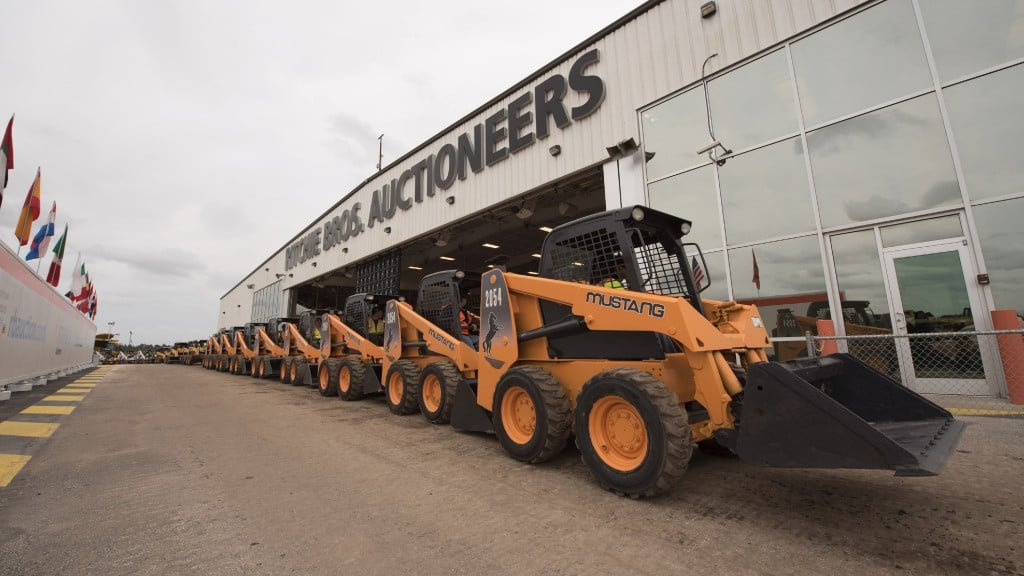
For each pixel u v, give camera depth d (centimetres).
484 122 1079
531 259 1966
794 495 270
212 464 358
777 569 185
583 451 298
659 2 762
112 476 327
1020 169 478
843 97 588
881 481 289
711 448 366
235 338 1764
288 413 621
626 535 221
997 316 459
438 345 552
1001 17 499
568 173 871
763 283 635
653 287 353
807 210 604
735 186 668
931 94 530
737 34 676
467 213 1113
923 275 522
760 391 230
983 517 229
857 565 187
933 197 521
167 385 1093
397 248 1444
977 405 447
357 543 216
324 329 916
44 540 220
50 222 1479
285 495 285
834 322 570
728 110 681
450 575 184
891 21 560
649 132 763
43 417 581
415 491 291
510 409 380
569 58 885
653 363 303
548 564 192
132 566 193
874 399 298
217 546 213
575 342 357
